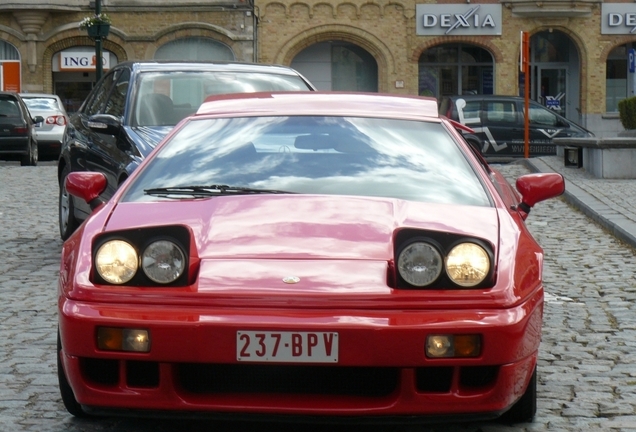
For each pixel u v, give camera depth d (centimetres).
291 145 579
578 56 4147
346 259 466
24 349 682
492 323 445
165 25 4022
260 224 493
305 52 4156
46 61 4050
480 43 4081
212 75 1074
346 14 4056
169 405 448
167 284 459
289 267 461
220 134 593
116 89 1099
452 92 4141
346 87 4172
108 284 462
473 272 458
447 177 555
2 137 2725
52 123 3253
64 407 551
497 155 2770
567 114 4206
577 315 799
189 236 482
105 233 481
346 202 515
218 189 536
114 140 993
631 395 579
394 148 578
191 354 441
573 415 540
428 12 4056
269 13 4047
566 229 1275
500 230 499
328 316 441
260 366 450
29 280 953
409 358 440
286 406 446
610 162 1777
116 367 458
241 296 447
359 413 445
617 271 998
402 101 641
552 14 4056
